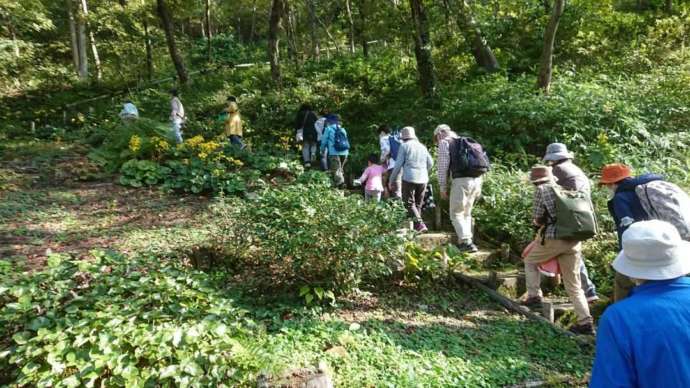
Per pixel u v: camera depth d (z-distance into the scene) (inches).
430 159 275.9
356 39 920.3
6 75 821.2
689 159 323.3
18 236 249.9
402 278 227.6
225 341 149.6
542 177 189.9
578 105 384.2
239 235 218.4
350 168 398.3
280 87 641.0
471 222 264.5
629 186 161.3
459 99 453.1
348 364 154.9
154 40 942.4
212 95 661.9
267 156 405.1
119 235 255.4
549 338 187.6
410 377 150.1
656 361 68.9
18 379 135.4
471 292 227.5
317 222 197.9
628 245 78.5
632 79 467.2
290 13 920.3
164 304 166.7
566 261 190.7
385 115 499.5
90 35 920.3
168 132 440.1
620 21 613.6
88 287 171.9
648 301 73.5
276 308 193.6
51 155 416.2
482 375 157.5
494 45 588.7
